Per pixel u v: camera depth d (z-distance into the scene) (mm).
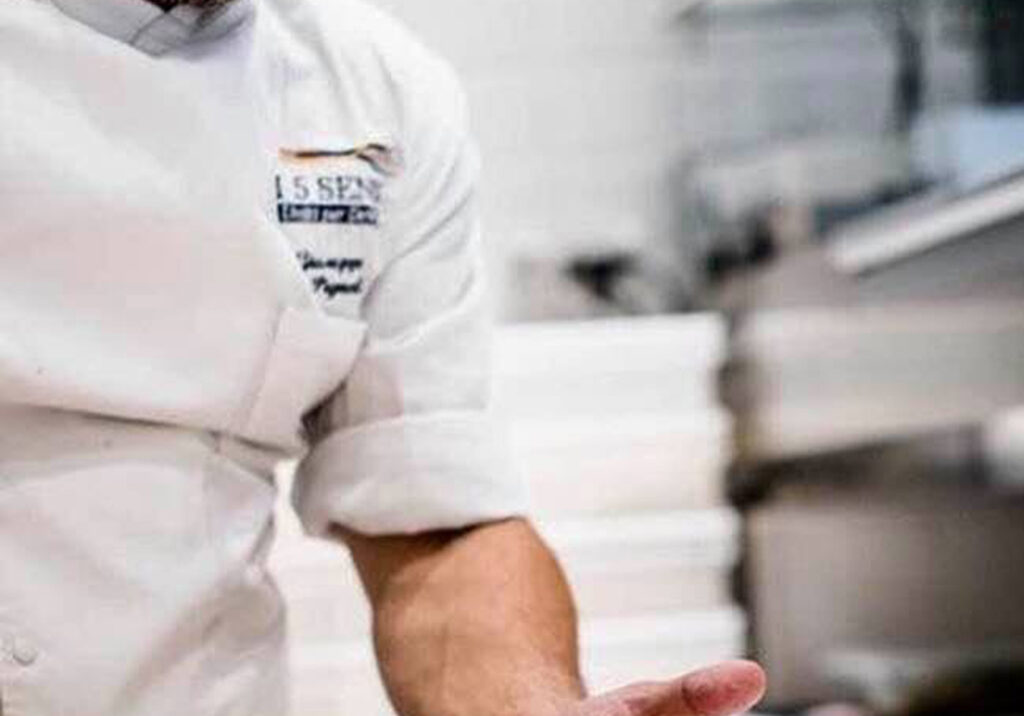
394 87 1258
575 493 3312
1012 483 2977
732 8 4164
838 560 3160
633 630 3135
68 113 1072
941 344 2977
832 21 4168
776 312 3320
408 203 1248
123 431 1096
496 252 4211
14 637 1037
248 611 1166
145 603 1075
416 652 1233
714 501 3348
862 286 2967
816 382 3215
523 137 4266
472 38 4258
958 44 4148
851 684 2973
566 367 3414
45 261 1066
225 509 1150
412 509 1236
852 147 3492
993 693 2877
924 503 3117
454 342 1258
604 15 4273
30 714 1042
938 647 3064
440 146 1276
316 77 1219
